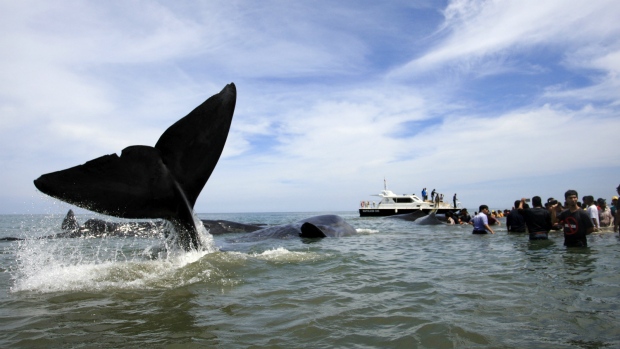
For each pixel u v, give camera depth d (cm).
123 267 574
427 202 4078
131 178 516
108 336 338
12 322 372
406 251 918
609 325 365
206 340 331
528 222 1202
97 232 1291
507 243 1105
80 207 485
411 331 354
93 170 502
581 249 934
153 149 532
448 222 2278
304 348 317
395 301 452
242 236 1223
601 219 1633
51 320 378
